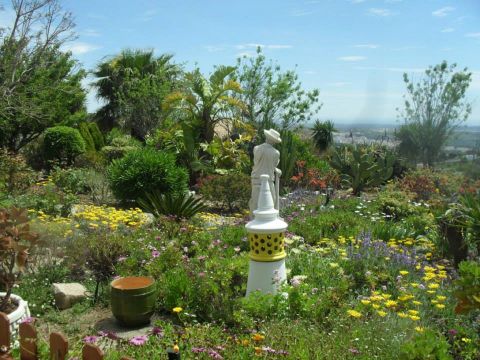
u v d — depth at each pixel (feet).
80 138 65.87
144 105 82.84
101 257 20.42
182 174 46.26
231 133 68.08
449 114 65.05
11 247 13.02
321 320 16.30
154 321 17.20
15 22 50.52
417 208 38.24
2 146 69.82
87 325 16.93
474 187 41.50
